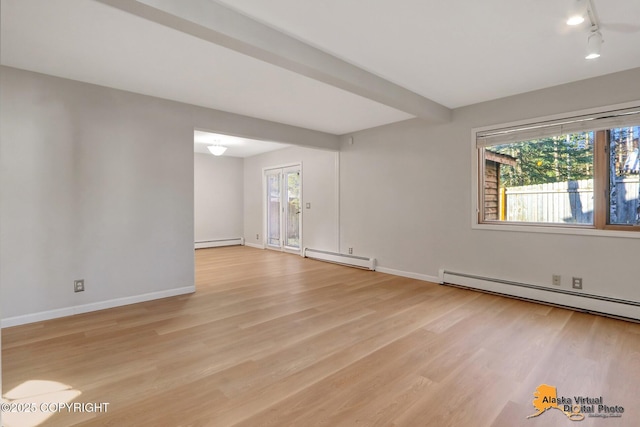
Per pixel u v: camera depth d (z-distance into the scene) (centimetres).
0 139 289
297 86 342
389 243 505
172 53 268
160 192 381
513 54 276
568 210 349
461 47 265
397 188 492
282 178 734
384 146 509
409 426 164
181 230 397
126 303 357
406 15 220
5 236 293
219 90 354
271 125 484
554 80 332
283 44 241
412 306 348
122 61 283
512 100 375
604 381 203
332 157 597
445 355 237
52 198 315
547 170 362
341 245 584
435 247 449
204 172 795
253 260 627
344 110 430
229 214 838
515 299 369
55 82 315
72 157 325
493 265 394
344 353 241
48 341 262
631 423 165
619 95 307
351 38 250
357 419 169
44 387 198
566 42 256
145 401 185
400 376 210
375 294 394
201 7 197
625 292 307
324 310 336
